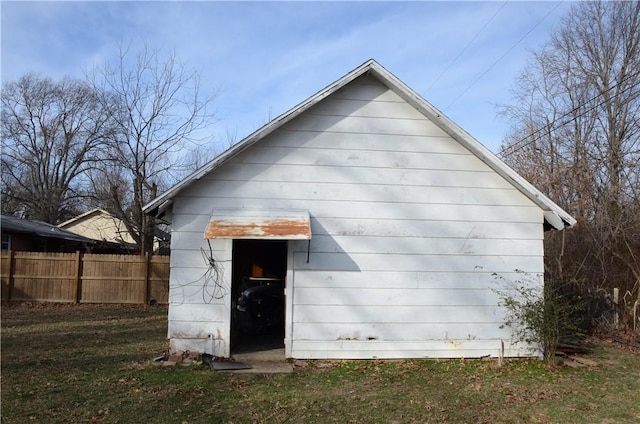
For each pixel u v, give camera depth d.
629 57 22.45
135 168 23.41
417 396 7.27
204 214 9.52
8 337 11.78
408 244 9.88
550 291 9.85
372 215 9.86
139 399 6.85
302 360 9.47
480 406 6.83
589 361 9.91
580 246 16.80
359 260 9.77
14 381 7.71
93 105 39.00
